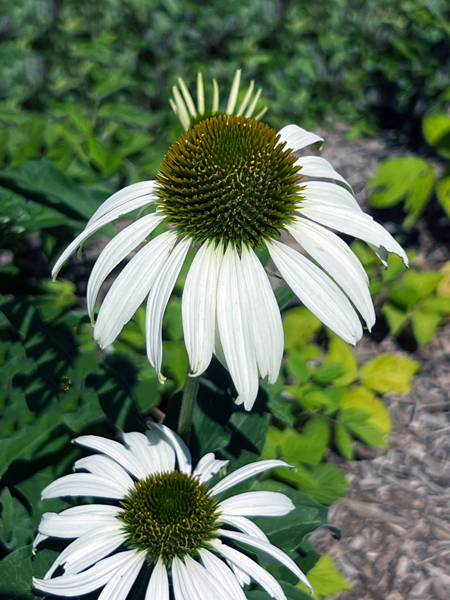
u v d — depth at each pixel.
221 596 0.19
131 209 0.21
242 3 0.69
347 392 0.33
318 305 0.19
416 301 0.36
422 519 0.29
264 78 0.62
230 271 0.20
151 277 0.20
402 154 0.54
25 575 0.21
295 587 0.21
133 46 0.61
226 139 0.21
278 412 0.26
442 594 0.26
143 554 0.20
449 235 0.45
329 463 0.32
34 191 0.28
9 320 0.25
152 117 0.46
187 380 0.22
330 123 0.60
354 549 0.28
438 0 0.62
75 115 0.36
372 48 0.64
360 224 0.21
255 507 0.21
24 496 0.24
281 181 0.21
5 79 0.54
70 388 0.25
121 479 0.21
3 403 0.25
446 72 0.58
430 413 0.34
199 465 0.22
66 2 0.67
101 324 0.20
